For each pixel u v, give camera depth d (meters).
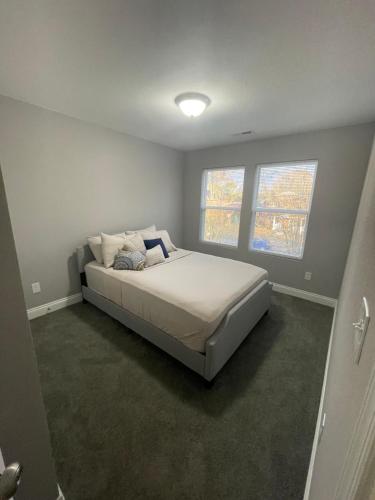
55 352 2.11
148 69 1.66
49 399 1.63
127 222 3.57
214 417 1.52
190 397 1.66
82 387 1.73
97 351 2.13
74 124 2.71
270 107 2.26
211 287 2.15
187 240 4.66
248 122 2.69
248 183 3.61
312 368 1.97
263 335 2.42
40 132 2.45
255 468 1.24
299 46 1.38
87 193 2.99
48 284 2.78
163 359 2.04
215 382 1.80
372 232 0.67
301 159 3.08
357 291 0.80
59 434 1.39
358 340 0.55
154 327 2.09
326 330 2.52
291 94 1.99
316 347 2.24
